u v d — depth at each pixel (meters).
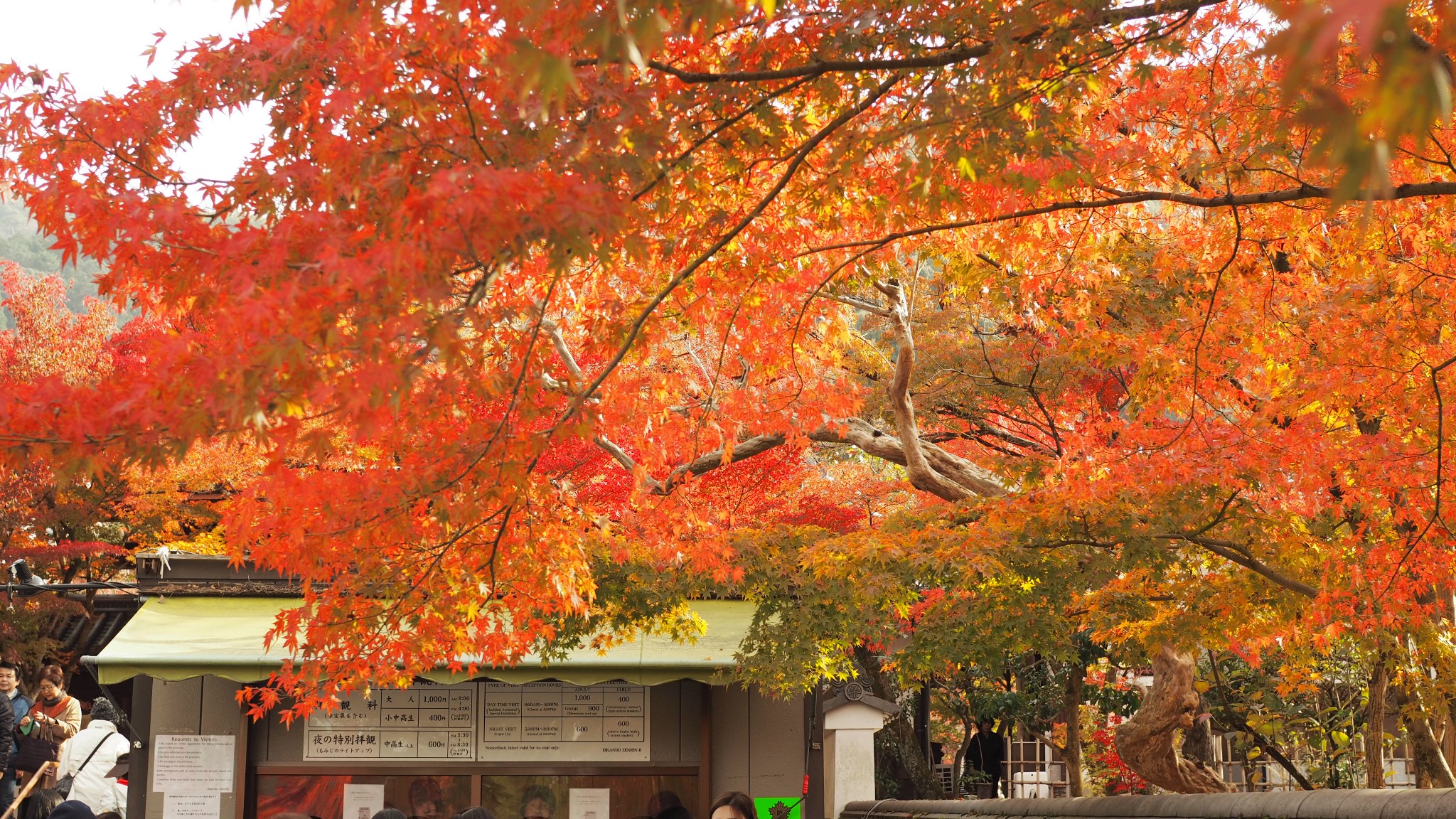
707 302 7.09
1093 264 9.37
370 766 11.83
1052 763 20.83
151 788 11.50
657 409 8.73
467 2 3.60
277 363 3.03
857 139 4.87
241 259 3.80
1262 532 8.17
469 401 4.73
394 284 3.13
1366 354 7.11
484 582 5.95
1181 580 9.70
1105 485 7.78
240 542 5.28
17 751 10.72
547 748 12.01
